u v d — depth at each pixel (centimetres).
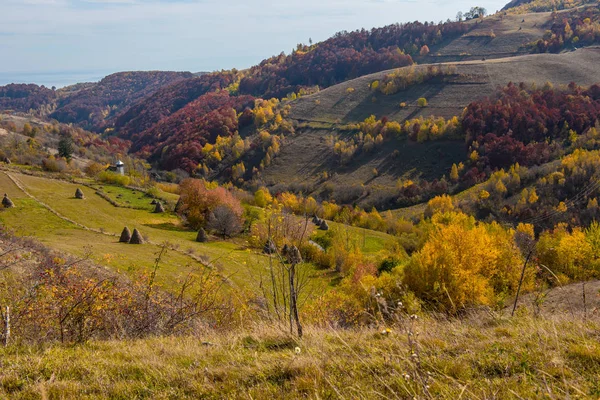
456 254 1906
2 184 5303
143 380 405
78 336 654
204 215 4994
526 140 10069
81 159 9994
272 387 362
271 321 649
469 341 449
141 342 594
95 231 4141
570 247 2239
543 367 342
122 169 8306
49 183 5916
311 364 396
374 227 6612
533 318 554
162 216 5284
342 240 3872
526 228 4388
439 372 355
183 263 2819
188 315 771
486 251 1992
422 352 408
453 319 571
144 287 848
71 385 393
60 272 823
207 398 356
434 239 2058
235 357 452
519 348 400
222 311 831
